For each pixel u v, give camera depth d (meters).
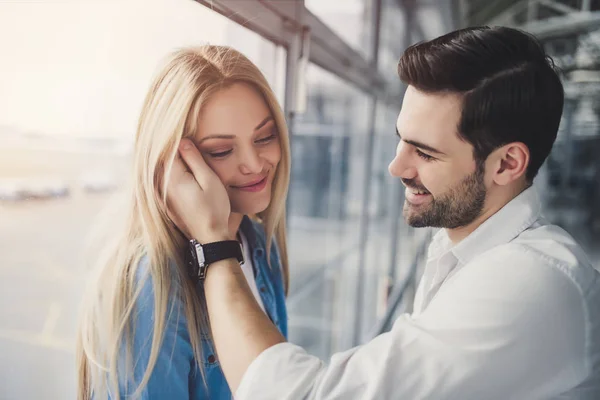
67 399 0.82
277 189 0.92
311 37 1.42
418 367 0.65
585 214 6.34
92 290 0.77
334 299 3.41
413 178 0.77
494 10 3.71
